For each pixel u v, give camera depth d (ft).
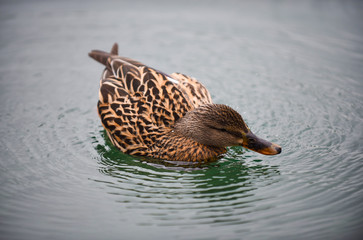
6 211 49.01
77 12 107.04
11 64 85.20
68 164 59.00
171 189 53.93
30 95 76.79
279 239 44.50
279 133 66.23
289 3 112.57
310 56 88.94
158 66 86.94
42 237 45.01
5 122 68.74
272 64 87.40
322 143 63.16
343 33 96.43
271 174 56.80
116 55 73.67
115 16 106.11
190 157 60.03
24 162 58.95
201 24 103.24
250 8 110.93
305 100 75.31
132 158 61.36
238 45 94.48
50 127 68.33
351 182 53.83
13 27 97.86
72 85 80.89
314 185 53.57
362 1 110.73
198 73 84.99
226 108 58.70
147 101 61.67
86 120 71.10
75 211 49.06
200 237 44.88
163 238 44.75
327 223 46.75
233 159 61.36
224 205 50.42
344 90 77.46
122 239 44.62
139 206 50.16
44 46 91.97
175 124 61.67
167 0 115.44
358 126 67.00
